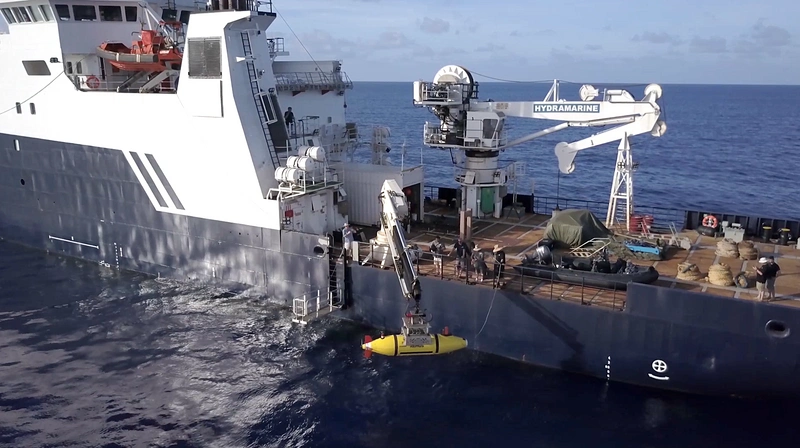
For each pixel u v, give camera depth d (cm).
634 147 9775
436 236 2966
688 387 2062
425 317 2150
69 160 3203
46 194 3378
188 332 2570
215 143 2689
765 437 1873
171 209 2933
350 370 2269
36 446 1848
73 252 3403
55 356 2388
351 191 3112
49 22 3044
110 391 2152
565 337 2161
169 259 3033
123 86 3164
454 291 2286
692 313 1961
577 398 2077
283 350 2416
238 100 2600
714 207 5441
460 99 2983
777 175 7044
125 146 2961
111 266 3266
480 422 1959
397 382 2191
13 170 3481
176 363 2336
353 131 3584
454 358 2319
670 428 1919
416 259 2391
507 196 3459
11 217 3622
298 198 2692
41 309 2789
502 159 7825
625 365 2106
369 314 2511
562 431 1911
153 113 2816
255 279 2775
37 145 3309
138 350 2433
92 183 3162
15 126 3375
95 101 2981
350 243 2483
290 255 2622
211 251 2873
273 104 2802
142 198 3011
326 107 3759
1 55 3284
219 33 2556
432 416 1995
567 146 2956
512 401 2066
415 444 1856
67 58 3111
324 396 2111
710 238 2853
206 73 2627
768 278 2023
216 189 2755
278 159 2741
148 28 3338
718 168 7575
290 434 1914
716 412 1997
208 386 2180
